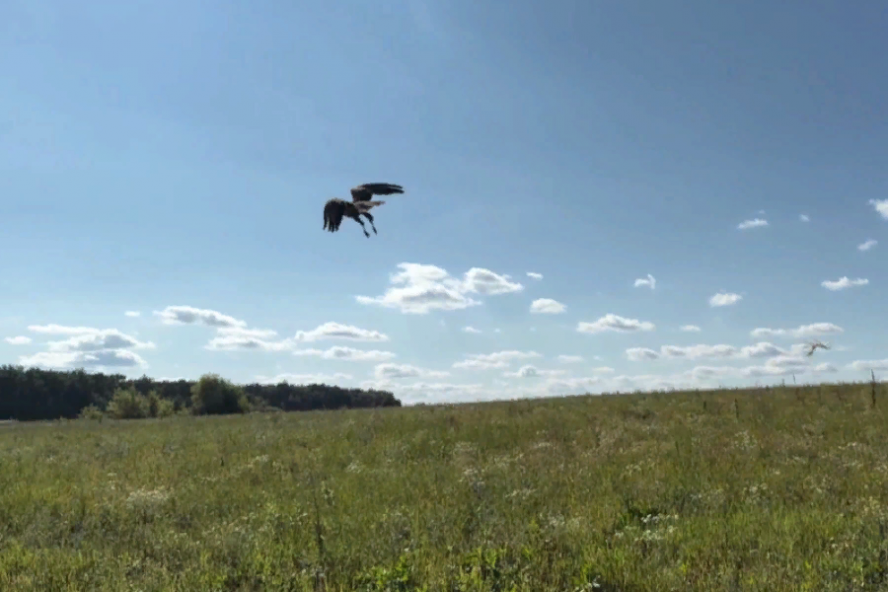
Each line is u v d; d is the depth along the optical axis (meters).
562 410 23.78
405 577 7.06
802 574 6.60
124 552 8.64
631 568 6.95
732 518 8.82
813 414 19.41
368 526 9.54
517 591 6.56
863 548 7.18
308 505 11.16
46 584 7.43
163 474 15.54
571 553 7.71
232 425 28.67
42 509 11.55
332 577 7.48
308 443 20.16
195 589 7.16
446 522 9.39
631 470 12.76
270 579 7.30
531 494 11.06
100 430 31.17
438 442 18.44
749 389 27.28
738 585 6.38
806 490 10.35
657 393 27.77
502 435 19.03
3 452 21.77
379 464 15.97
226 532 9.54
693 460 13.41
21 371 117.69
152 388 103.69
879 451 13.44
